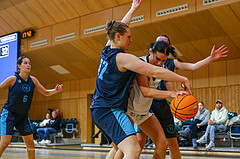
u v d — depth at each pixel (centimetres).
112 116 198
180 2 775
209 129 733
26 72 356
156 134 252
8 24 1146
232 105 881
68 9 984
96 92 213
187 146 802
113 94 199
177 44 859
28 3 1024
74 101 1266
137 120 245
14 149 918
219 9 715
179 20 782
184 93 217
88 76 1206
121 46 207
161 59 219
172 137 293
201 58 885
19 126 355
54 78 1296
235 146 818
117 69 197
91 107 211
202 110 770
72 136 1233
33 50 1126
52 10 1013
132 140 189
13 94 347
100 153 729
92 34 959
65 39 1030
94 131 1223
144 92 215
